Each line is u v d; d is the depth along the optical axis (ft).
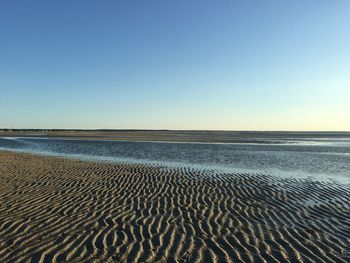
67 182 39.01
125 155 79.36
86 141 146.00
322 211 27.17
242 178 44.39
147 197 31.76
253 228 22.41
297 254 17.95
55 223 22.94
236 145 122.21
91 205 28.25
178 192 34.40
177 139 172.04
